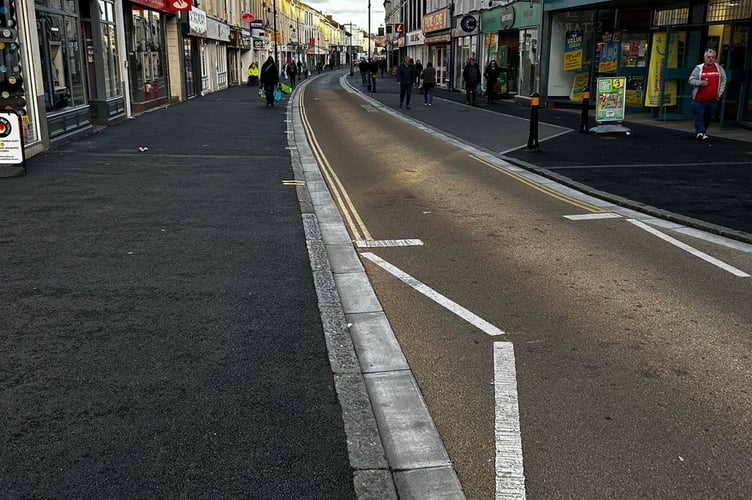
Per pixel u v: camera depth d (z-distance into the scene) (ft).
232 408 12.40
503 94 99.60
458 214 29.19
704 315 17.57
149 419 11.94
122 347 14.89
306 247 23.17
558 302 18.47
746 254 23.25
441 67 143.13
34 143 42.39
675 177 36.52
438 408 12.80
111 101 62.49
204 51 119.96
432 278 20.47
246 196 31.37
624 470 10.84
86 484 10.09
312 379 13.62
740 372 14.32
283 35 244.42
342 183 36.17
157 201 29.86
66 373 13.62
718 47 61.26
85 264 20.71
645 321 17.13
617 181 35.63
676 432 11.97
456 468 10.89
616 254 23.17
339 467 10.69
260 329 16.07
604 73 76.23
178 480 10.24
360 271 21.11
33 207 28.17
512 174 39.42
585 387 13.62
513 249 23.73
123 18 69.10
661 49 65.00
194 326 16.15
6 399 12.54
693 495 10.21
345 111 81.87
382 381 13.83
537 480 10.57
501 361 14.80
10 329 15.76
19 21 40.55
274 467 10.64
